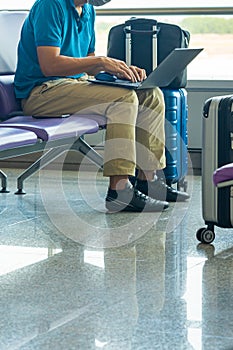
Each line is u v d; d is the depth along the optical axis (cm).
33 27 429
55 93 421
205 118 349
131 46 465
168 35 460
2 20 454
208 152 347
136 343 227
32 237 360
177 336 233
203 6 561
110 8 579
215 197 343
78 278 294
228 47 570
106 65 417
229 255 329
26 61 432
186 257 325
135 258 324
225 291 277
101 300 267
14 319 247
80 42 450
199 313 253
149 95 420
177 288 281
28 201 447
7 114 428
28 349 222
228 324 243
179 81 468
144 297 270
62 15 425
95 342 228
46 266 311
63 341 229
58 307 259
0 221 394
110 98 407
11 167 585
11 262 317
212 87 552
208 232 349
